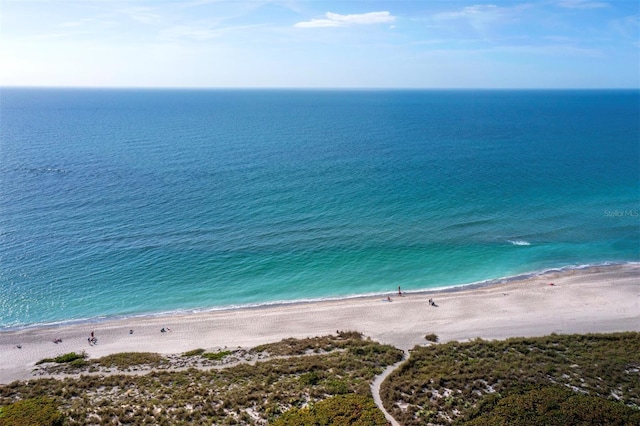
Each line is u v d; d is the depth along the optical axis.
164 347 44.50
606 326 46.47
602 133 187.62
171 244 69.38
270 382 34.53
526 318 48.81
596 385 32.31
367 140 167.38
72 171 111.75
